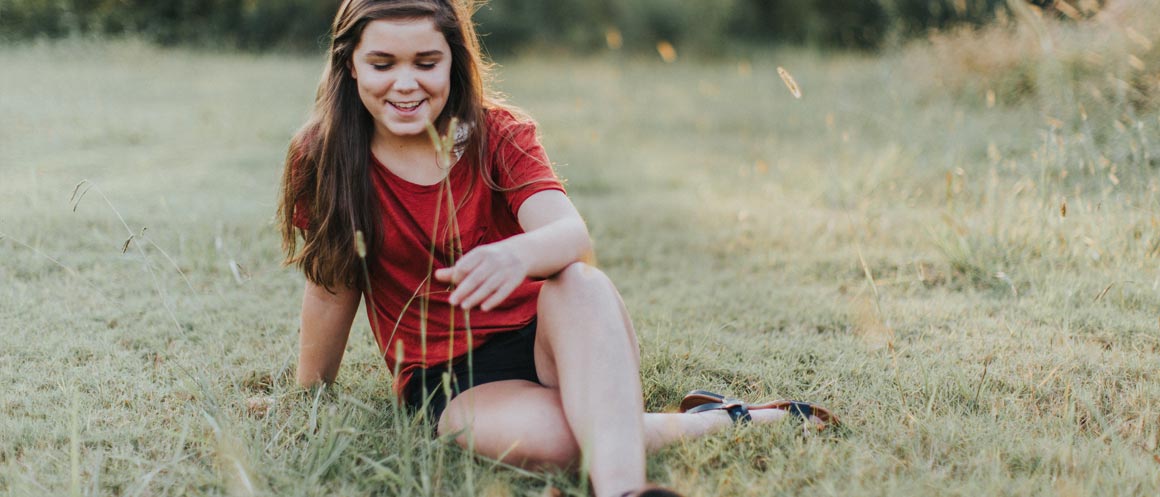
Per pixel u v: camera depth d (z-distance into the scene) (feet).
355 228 6.16
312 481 5.62
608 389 5.27
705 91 34.17
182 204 14.55
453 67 6.08
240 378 7.59
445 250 6.16
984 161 15.38
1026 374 7.53
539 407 5.64
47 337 8.37
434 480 5.66
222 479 5.67
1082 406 6.93
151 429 6.46
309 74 35.73
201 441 6.16
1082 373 7.59
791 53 47.96
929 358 7.96
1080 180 12.14
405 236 6.17
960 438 6.29
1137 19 15.97
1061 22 19.62
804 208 14.97
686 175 19.63
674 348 8.39
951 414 6.64
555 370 6.04
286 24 45.93
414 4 5.77
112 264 11.01
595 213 15.70
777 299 10.27
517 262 5.37
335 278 6.45
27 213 13.03
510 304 6.27
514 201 6.13
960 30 24.12
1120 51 15.69
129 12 44.60
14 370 7.57
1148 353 7.90
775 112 27.94
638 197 17.37
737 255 12.67
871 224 13.12
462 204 6.18
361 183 6.15
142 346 8.39
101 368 7.63
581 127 26.86
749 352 8.38
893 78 24.86
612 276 11.66
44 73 31.45
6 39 40.09
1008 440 6.21
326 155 6.19
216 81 32.65
